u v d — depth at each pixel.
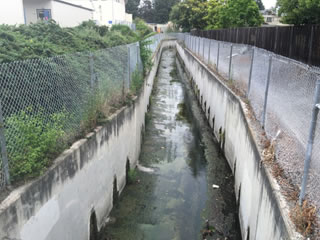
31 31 7.62
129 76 8.99
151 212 6.53
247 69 8.06
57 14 16.22
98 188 5.57
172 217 6.41
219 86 10.87
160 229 6.01
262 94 6.30
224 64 11.66
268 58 5.91
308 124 3.67
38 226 3.62
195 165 8.91
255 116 6.75
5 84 4.00
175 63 33.91
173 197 7.16
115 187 6.60
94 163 5.31
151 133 11.34
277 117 5.07
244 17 24.08
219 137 10.27
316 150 3.36
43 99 4.57
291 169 4.08
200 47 20.58
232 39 18.34
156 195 7.19
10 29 7.31
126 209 6.56
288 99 4.55
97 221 5.58
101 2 29.97
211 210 6.74
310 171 3.48
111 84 7.06
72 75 5.31
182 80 23.09
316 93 3.32
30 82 4.32
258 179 4.80
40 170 3.72
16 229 3.22
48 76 4.66
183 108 15.22
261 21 24.34
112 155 6.29
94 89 6.01
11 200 3.20
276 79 5.33
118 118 6.61
